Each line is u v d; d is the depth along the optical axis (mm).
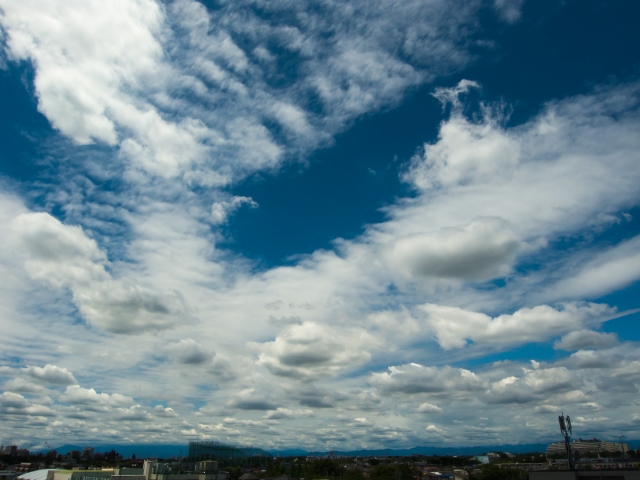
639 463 162000
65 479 125312
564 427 67938
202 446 143125
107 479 114750
